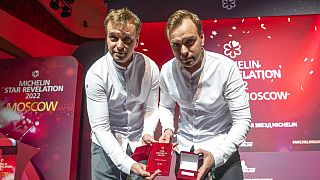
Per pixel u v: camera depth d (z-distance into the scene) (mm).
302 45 2877
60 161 2781
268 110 2805
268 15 2924
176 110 2842
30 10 3324
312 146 2719
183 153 1698
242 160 2734
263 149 2750
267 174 2697
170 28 1672
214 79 1797
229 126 1942
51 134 2846
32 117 2916
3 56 3260
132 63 1987
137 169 1755
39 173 2771
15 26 3262
